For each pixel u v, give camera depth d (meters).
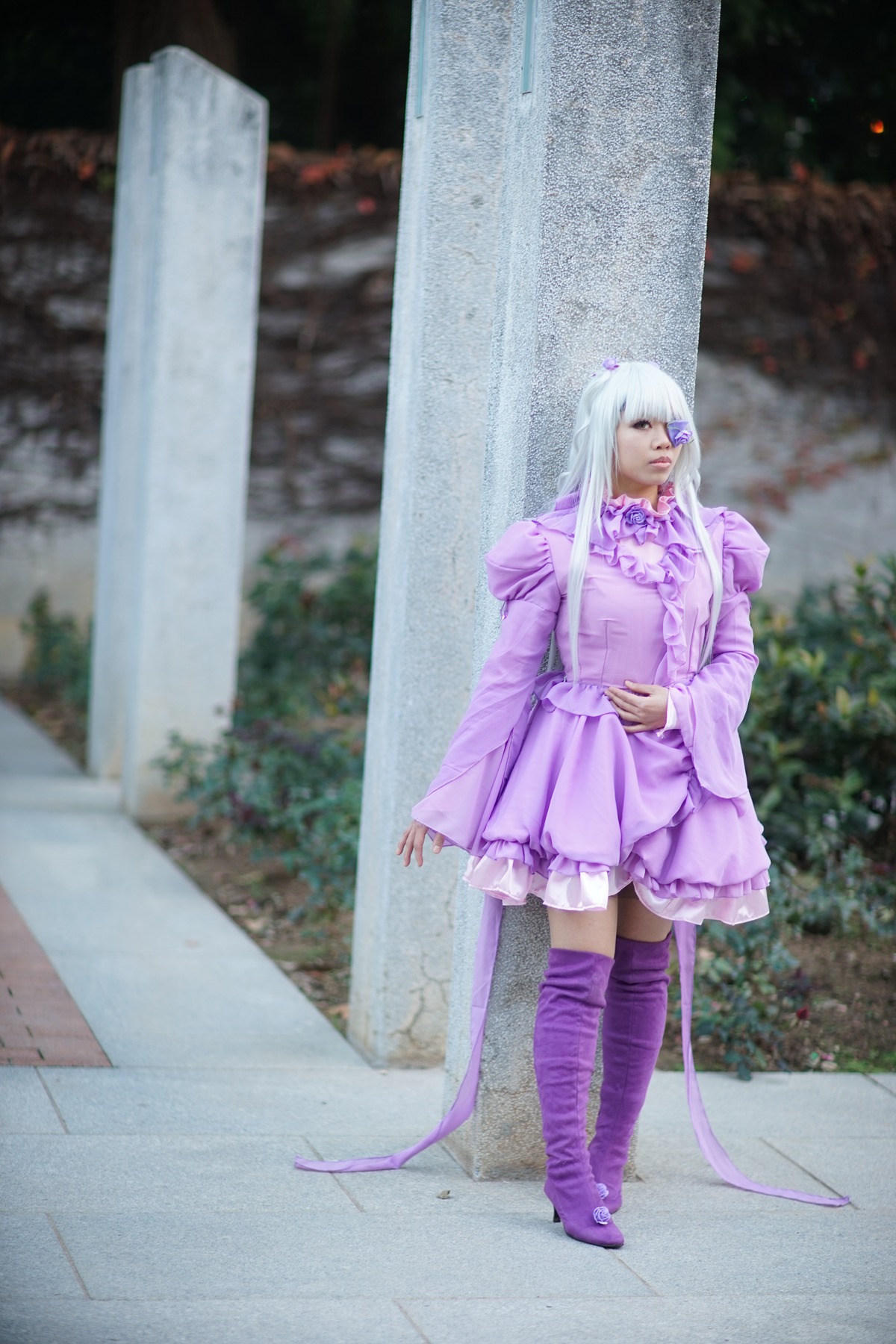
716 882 3.10
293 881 6.47
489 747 3.20
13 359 11.24
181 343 7.25
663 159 3.45
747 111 12.44
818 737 6.24
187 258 7.21
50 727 10.14
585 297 3.43
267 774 6.71
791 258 11.48
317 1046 4.49
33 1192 3.27
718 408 11.56
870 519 11.78
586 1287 2.96
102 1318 2.71
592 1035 3.22
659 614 3.17
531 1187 3.51
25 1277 2.86
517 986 3.49
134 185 8.16
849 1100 4.23
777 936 4.82
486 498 3.67
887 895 5.44
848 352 11.63
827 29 11.68
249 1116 3.85
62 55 14.34
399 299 4.46
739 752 3.22
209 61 12.12
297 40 15.03
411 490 4.23
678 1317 2.85
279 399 11.55
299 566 10.49
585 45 3.36
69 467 11.44
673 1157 3.75
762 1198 3.49
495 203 4.23
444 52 4.16
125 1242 3.05
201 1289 2.85
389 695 4.41
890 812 6.27
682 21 3.42
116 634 8.37
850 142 12.80
